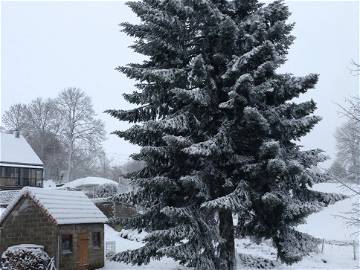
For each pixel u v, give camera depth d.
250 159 16.67
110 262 25.03
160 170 18.11
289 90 17.16
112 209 36.97
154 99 18.20
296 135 17.42
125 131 17.64
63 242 22.14
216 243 17.16
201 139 17.53
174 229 16.23
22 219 22.56
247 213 16.77
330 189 49.56
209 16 17.09
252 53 15.90
